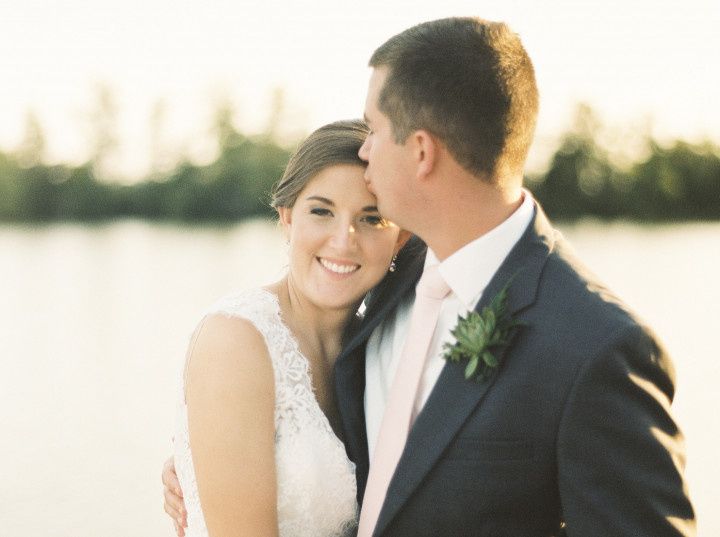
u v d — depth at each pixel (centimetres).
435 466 202
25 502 741
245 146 5991
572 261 209
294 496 231
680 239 3828
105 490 771
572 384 189
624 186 5794
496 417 197
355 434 239
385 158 215
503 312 202
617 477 185
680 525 184
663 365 191
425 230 217
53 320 1861
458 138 204
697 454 833
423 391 216
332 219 238
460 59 204
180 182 6056
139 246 3944
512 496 196
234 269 2758
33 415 1056
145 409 1077
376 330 243
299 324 249
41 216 6081
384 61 215
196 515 237
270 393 229
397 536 205
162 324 1769
